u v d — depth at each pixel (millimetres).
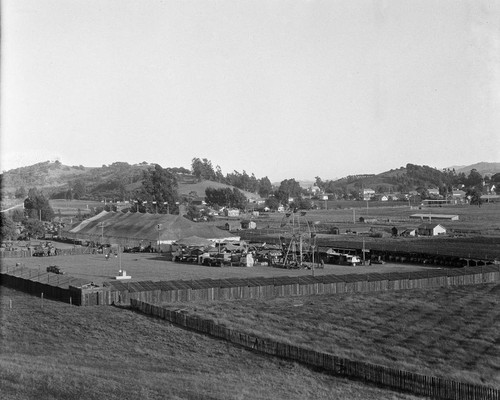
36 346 56938
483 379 52312
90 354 54375
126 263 121562
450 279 93062
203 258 119688
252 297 81438
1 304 75375
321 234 183375
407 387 47094
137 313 70250
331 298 81812
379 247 138125
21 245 165250
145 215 173875
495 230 190875
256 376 48844
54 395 39594
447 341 62844
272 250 134125
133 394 40969
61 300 78062
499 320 71062
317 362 52375
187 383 44906
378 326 68000
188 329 63312
